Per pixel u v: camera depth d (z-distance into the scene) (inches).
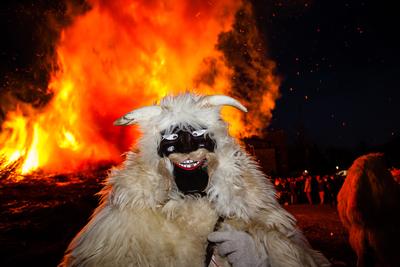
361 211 160.7
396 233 156.3
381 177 161.3
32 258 257.1
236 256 65.3
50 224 354.3
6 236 313.4
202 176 70.4
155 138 70.1
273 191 77.2
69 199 461.1
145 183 67.9
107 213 68.1
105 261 62.2
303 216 478.9
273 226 72.0
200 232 69.2
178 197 69.9
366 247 164.1
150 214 67.6
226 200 69.8
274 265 68.4
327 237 339.3
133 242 63.8
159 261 64.1
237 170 71.6
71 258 67.5
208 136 70.3
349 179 170.9
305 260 71.7
